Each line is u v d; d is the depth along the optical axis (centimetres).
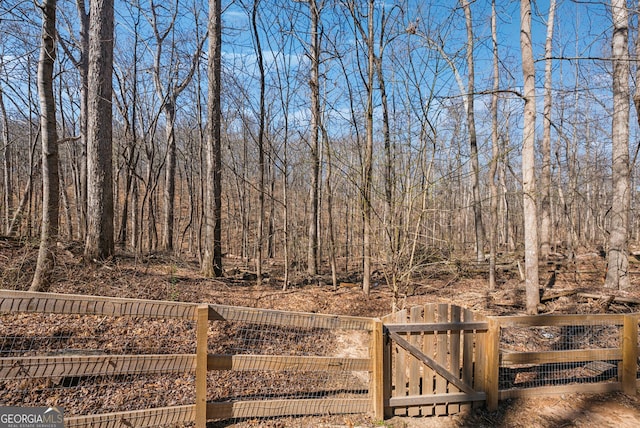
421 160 525
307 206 1514
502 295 823
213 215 909
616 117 908
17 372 263
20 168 1811
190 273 903
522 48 627
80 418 281
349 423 336
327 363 334
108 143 818
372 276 1082
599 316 401
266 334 526
